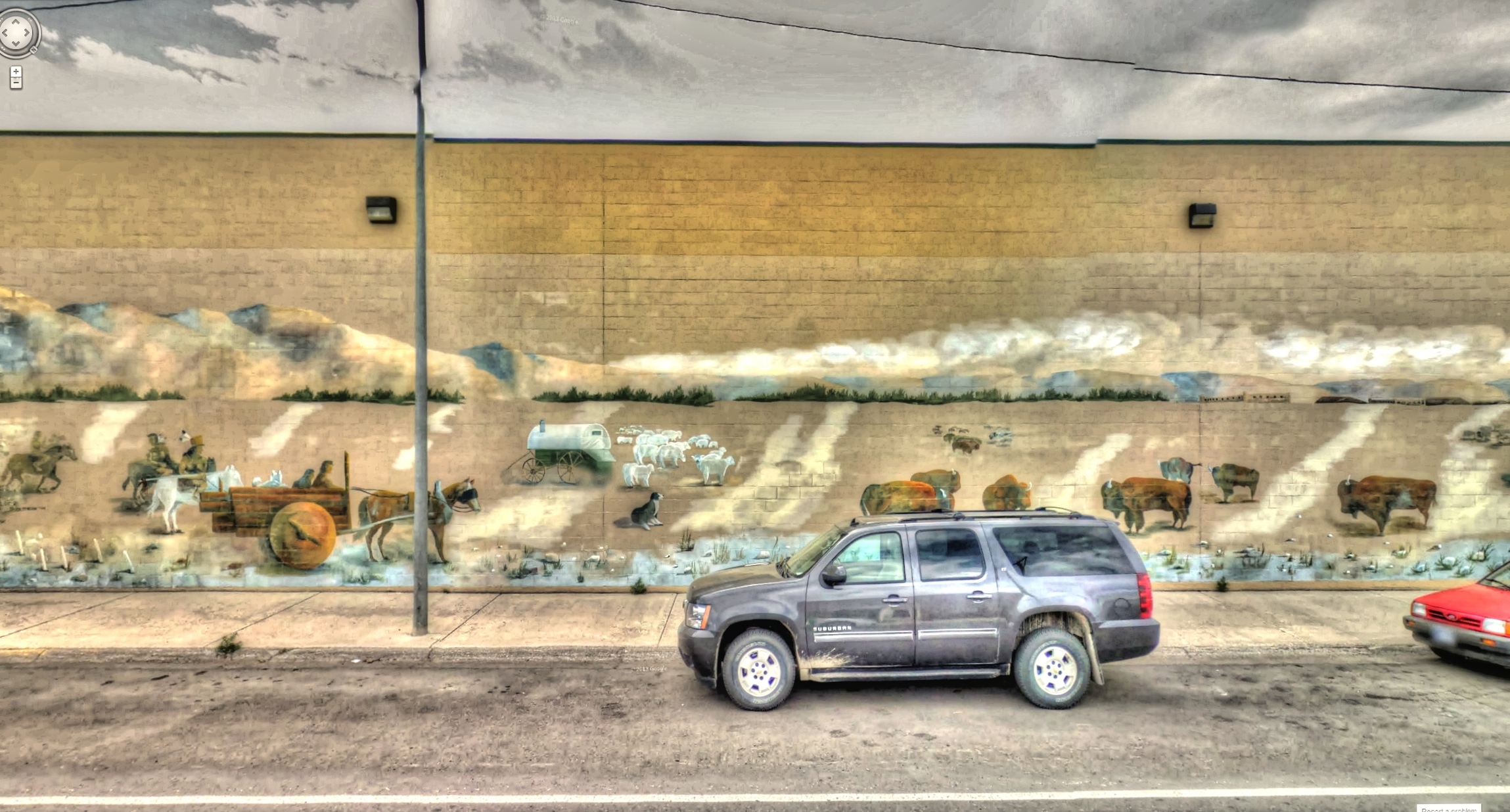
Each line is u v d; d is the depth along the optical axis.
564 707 6.27
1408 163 10.46
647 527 10.47
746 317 10.53
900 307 10.55
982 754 5.27
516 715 6.07
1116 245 10.53
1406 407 10.48
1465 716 5.96
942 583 6.24
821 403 10.53
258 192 10.38
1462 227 10.45
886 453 10.52
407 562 10.43
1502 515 10.39
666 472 10.48
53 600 9.75
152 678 7.03
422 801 4.61
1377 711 6.09
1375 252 10.48
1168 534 10.47
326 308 10.44
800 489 10.50
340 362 10.45
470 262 10.47
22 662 7.47
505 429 10.48
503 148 10.48
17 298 10.30
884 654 6.18
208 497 10.38
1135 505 10.48
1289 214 10.49
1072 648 6.14
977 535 6.42
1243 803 4.54
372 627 8.55
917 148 10.55
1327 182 10.48
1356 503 10.47
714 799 4.62
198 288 10.38
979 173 10.53
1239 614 9.07
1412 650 7.77
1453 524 10.41
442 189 10.45
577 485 10.46
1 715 6.07
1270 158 10.48
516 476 10.45
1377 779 4.86
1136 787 4.76
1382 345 10.46
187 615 9.02
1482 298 10.46
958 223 10.53
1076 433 10.52
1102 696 6.45
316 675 7.12
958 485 10.49
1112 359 10.52
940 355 10.55
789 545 10.48
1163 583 10.41
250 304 10.40
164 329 10.35
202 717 6.04
